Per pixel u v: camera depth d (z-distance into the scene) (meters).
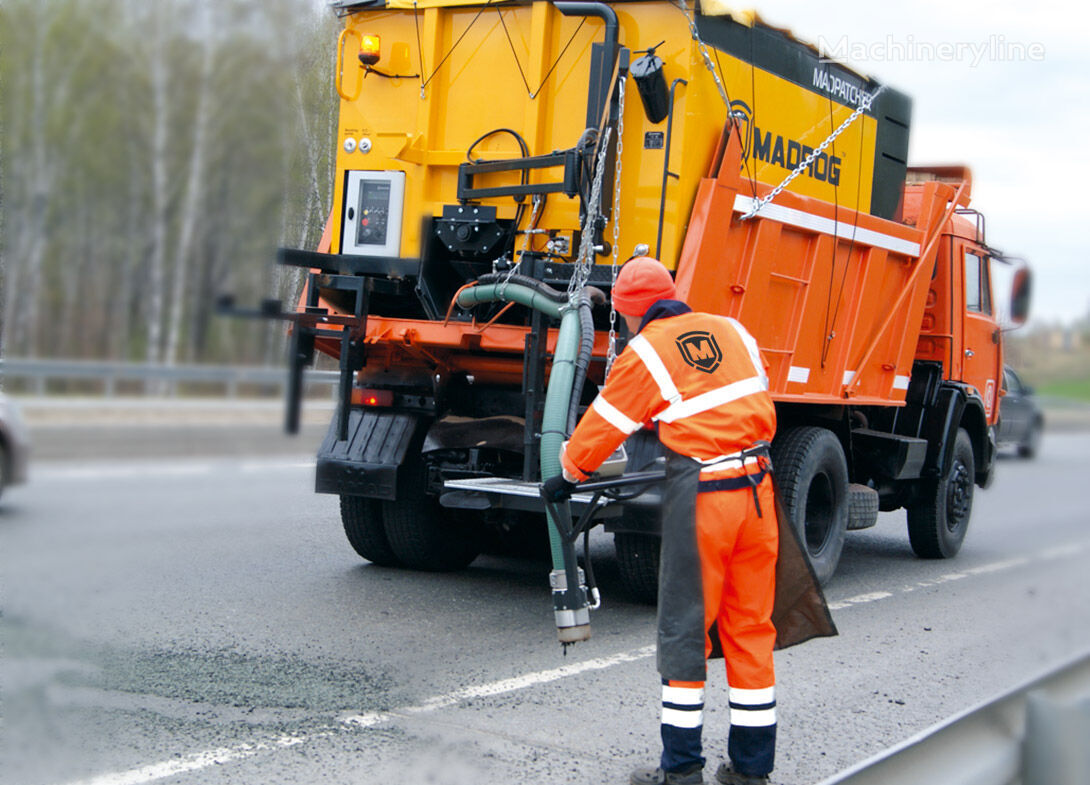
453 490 6.15
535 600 6.58
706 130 5.99
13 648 5.05
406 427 6.68
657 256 5.87
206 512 9.34
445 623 5.92
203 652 5.13
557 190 5.98
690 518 3.59
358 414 6.82
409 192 6.59
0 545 7.58
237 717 4.24
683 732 3.57
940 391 8.56
